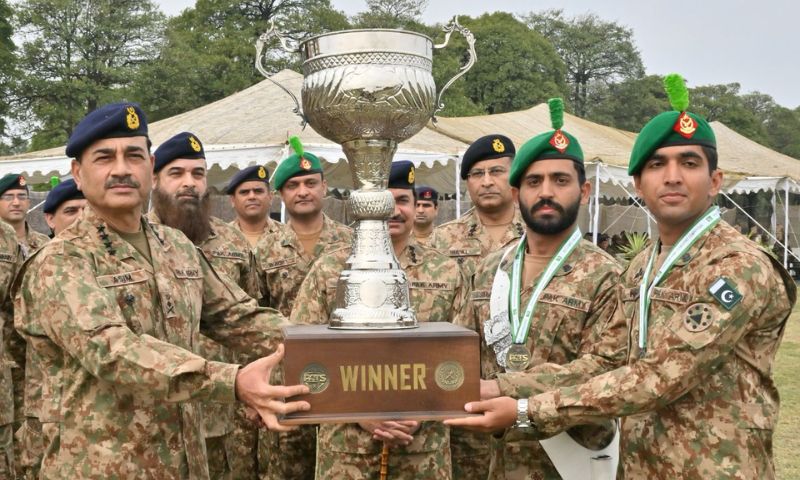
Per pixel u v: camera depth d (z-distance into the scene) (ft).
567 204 11.21
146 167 9.52
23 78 117.91
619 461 9.37
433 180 59.26
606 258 11.49
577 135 69.26
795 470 18.69
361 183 8.89
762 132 228.43
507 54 162.20
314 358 7.55
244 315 10.39
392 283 8.49
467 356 7.66
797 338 41.68
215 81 127.24
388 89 8.34
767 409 8.42
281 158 37.45
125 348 8.13
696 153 8.65
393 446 11.68
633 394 8.20
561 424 8.49
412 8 144.05
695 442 8.29
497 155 17.30
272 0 147.02
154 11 130.11
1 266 16.99
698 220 8.78
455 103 130.00
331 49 8.62
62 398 9.04
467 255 17.47
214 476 14.90
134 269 9.41
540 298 11.26
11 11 119.75
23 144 131.44
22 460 17.12
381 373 7.60
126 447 8.90
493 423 8.39
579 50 216.95
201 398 7.95
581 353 11.02
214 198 51.26
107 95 122.93
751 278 8.08
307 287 13.10
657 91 216.74
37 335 9.08
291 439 15.90
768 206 100.73
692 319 8.12
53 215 20.98
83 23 124.77
